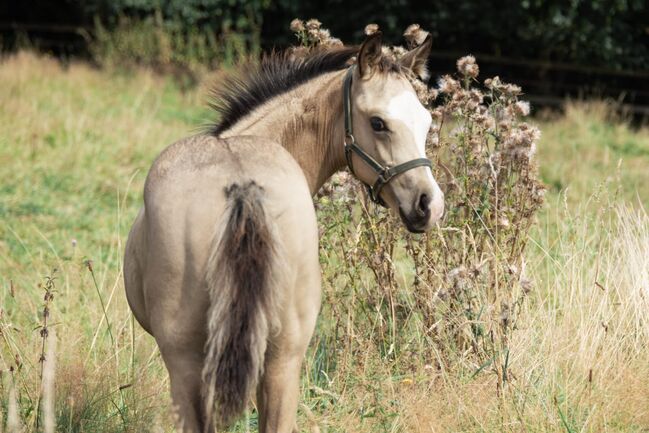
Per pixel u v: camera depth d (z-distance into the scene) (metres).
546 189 7.57
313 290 5.08
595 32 23.89
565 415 6.69
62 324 8.17
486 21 24.06
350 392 7.18
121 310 8.46
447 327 7.53
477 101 7.46
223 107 6.14
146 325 5.65
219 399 4.59
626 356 7.50
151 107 21.14
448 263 7.75
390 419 6.79
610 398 6.91
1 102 18.23
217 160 4.94
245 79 6.14
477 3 24.03
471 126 7.56
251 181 4.82
